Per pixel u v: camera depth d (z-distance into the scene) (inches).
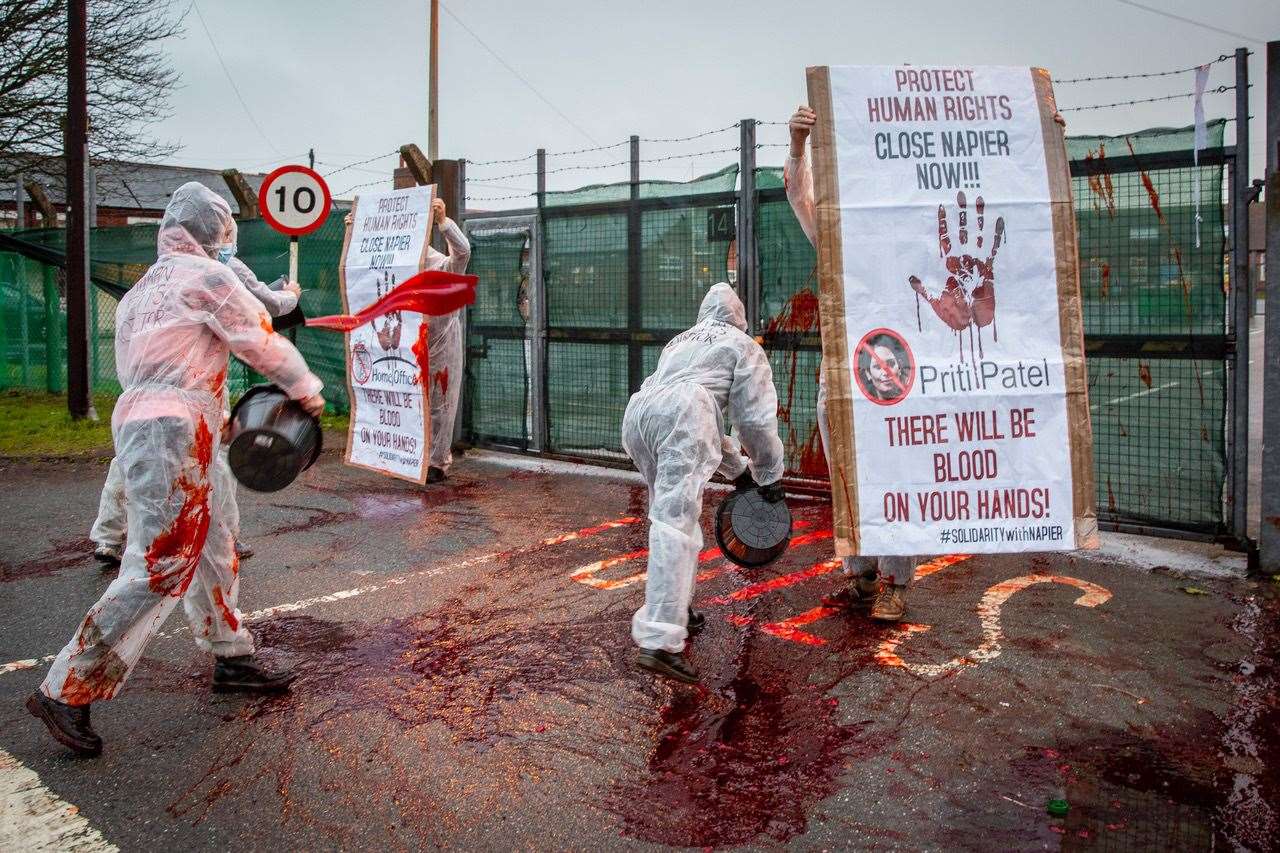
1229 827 115.0
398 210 303.1
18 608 201.3
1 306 590.9
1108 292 234.5
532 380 358.6
